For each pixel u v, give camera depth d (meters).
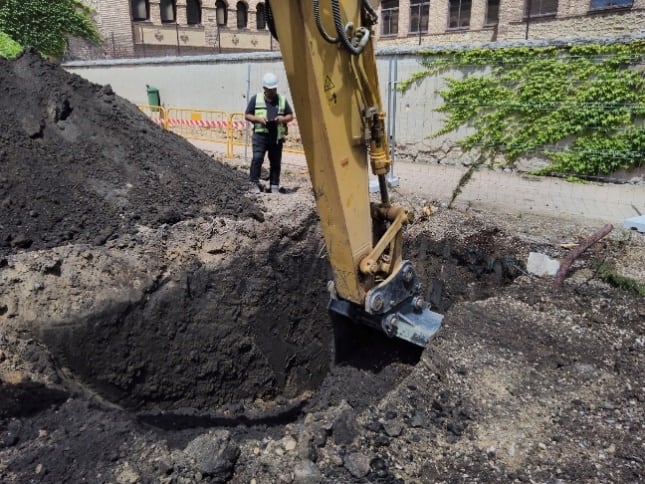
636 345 4.05
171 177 5.87
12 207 4.55
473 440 3.33
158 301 4.43
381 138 3.66
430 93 11.72
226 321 4.89
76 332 3.89
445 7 21.27
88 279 4.15
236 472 3.05
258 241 5.33
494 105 10.78
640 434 3.21
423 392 3.87
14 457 3.02
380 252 4.01
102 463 3.01
